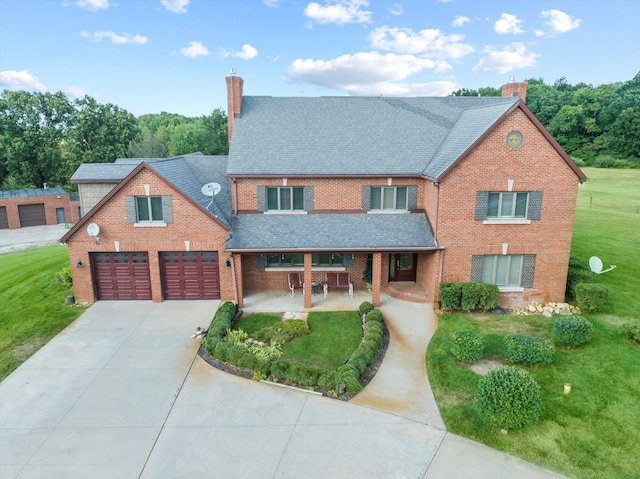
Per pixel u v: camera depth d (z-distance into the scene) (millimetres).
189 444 11727
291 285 22031
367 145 22984
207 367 15609
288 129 23922
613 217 41938
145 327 18688
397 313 20094
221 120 73000
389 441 11812
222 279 20969
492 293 19391
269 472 10727
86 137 70875
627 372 14656
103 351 16703
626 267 25812
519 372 12141
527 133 18875
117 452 11438
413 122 24594
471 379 14570
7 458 11234
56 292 22781
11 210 49594
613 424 12289
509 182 19359
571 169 19281
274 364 14969
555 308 20078
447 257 20203
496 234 19938
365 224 21422
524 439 11805
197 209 20156
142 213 20391
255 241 20625
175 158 24406
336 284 22344
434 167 20703
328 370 15391
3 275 26594
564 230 19953
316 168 21609
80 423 12586
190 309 20516
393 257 22984
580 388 13898
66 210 52781
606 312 19500
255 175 21266
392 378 14867
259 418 12781
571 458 11141
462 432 12125
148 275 21250
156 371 15344
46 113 70062
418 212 22078
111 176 25844
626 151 85438
